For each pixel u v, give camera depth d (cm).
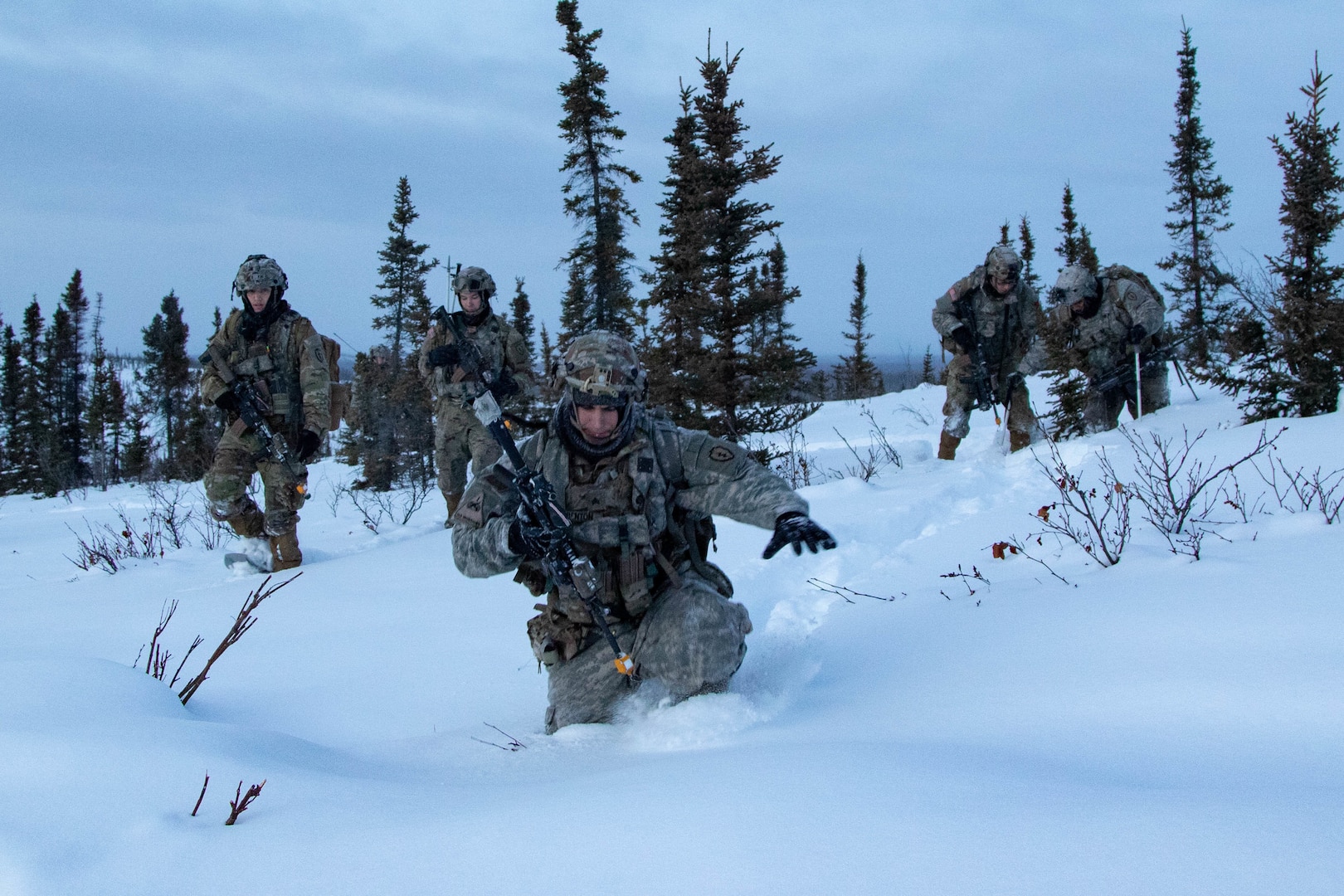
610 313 1886
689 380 1062
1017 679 271
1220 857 135
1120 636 295
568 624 321
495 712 344
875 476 855
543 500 297
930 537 542
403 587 581
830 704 283
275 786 210
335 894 150
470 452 863
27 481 3716
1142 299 905
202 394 687
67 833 178
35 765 202
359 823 184
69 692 255
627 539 311
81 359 4875
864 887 134
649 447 315
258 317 685
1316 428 639
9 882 163
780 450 1087
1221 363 847
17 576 816
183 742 225
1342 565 329
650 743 269
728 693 294
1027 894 128
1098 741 212
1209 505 472
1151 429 816
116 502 1630
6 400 4809
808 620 414
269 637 470
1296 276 762
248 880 160
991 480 740
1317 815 149
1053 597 360
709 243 1084
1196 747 202
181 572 721
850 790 174
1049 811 157
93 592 643
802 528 284
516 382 838
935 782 176
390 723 338
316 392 679
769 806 167
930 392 1825
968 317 885
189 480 1991
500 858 157
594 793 191
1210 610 304
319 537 907
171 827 183
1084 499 420
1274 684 231
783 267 2791
